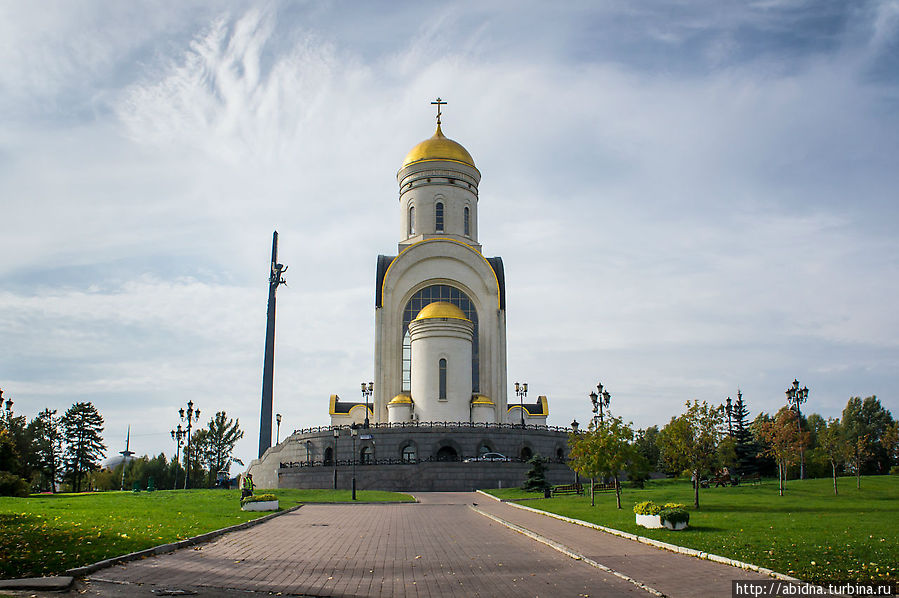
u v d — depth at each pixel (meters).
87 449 100.44
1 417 80.75
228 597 16.77
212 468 128.75
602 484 60.72
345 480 69.06
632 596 17.17
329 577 19.70
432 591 17.84
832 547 22.81
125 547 22.41
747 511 37.56
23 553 19.94
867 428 102.75
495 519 37.41
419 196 93.62
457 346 81.44
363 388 87.94
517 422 92.69
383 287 88.69
